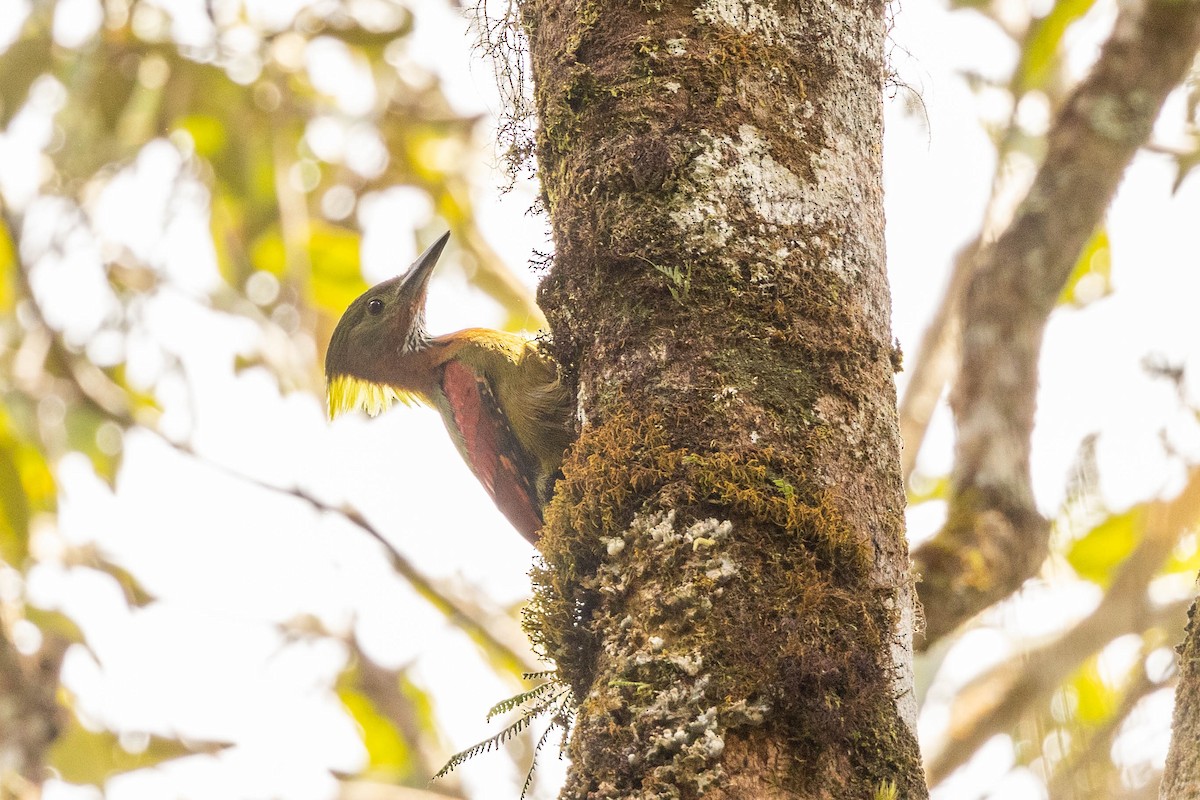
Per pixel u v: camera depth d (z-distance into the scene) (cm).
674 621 574
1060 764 1052
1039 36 1395
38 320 1673
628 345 650
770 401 618
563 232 702
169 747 1709
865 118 692
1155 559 1185
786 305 636
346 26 1605
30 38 1555
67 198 1608
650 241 654
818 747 552
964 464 1152
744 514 591
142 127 1573
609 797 549
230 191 1612
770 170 657
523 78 841
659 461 611
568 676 634
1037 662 1140
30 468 1705
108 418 1692
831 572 589
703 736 545
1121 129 1272
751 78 671
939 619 1052
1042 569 1177
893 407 652
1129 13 1325
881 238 684
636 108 676
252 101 1591
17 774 1590
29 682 1638
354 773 1842
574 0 717
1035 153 1381
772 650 562
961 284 1480
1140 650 1163
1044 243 1240
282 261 1750
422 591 1650
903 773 570
